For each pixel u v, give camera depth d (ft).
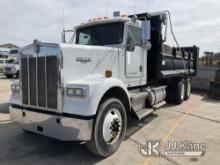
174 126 19.22
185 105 29.12
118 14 17.39
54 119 12.05
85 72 13.48
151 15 21.13
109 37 17.21
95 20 17.92
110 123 13.06
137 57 18.38
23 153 13.53
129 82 17.54
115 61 15.85
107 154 12.94
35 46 12.86
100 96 12.02
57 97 12.01
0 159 12.66
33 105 13.23
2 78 64.95
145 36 17.52
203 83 44.88
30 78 13.23
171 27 21.36
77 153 13.57
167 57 23.50
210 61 59.67
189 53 32.86
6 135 16.52
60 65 11.96
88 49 13.70
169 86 28.71
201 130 18.21
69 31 19.74
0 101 28.30
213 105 29.37
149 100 20.35
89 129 11.53
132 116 16.78
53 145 14.76
